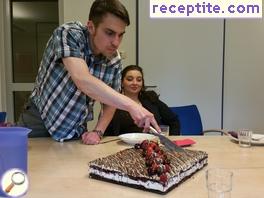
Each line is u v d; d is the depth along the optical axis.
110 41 1.26
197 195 0.85
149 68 3.25
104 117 1.62
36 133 1.55
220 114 3.34
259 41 3.29
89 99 1.48
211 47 3.26
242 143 1.43
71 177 0.98
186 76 3.27
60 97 1.41
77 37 1.30
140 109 1.16
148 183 0.86
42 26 3.58
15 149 0.83
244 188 0.89
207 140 1.55
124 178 0.91
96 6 1.25
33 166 1.09
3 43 3.51
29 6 3.54
